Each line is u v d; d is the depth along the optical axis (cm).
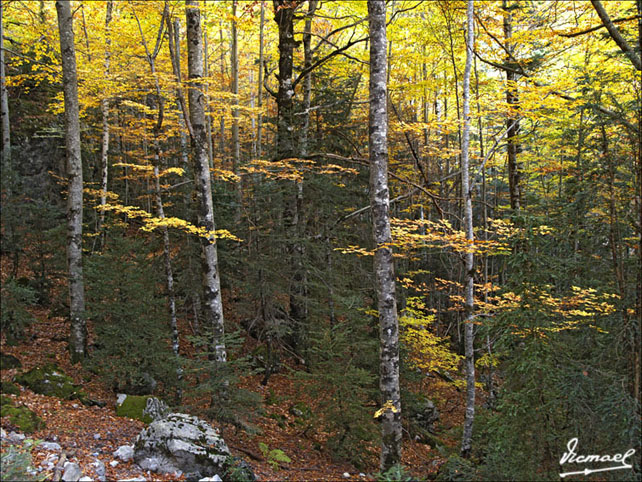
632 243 736
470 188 1041
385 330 813
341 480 891
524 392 613
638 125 674
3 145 1505
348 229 1505
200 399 953
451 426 1368
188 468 693
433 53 1689
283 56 1426
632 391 620
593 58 1284
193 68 1042
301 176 1247
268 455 908
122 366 911
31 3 1872
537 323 630
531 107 980
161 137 1186
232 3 1828
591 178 741
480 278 1720
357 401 945
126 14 1430
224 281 1526
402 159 1873
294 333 1439
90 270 1008
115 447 736
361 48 2208
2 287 875
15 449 605
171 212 1339
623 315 670
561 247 774
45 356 1006
